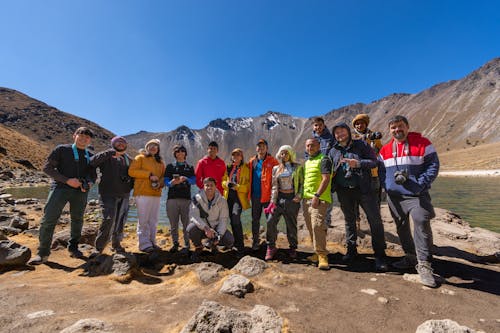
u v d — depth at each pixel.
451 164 115.38
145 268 4.91
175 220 6.05
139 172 5.68
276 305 3.28
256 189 6.14
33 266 4.89
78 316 2.82
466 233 7.55
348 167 5.18
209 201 5.63
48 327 2.52
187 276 4.30
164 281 4.25
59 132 136.00
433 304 3.39
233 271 4.43
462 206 20.72
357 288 3.89
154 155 6.11
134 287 3.96
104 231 5.34
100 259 4.78
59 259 5.41
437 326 2.48
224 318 2.51
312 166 5.22
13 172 40.62
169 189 6.11
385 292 3.76
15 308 2.99
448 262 5.29
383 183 4.89
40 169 52.59
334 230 7.19
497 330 2.79
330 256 5.73
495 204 21.53
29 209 12.09
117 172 5.56
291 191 5.48
